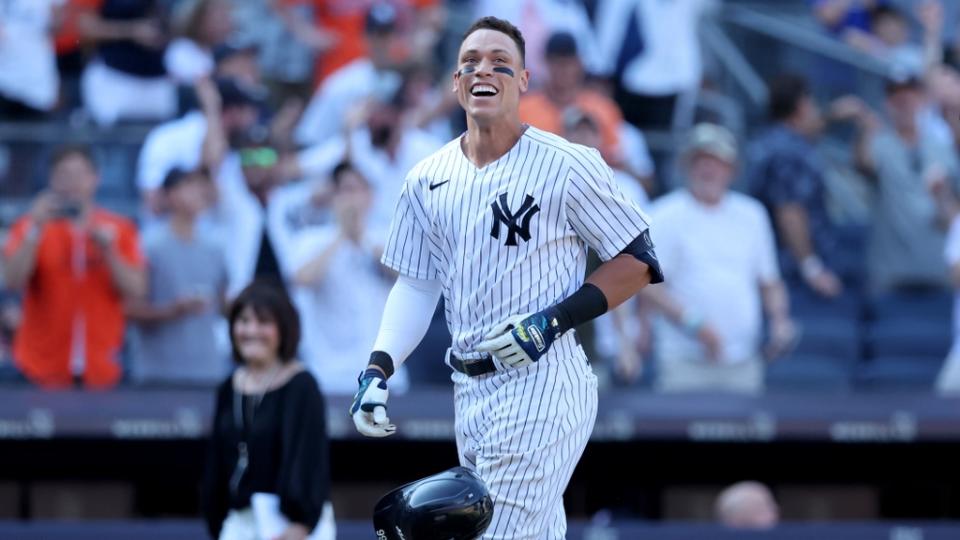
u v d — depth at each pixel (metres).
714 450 29.20
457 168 15.12
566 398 15.03
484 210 14.83
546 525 15.41
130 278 28.36
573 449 15.22
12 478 27.97
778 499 29.45
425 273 15.73
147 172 31.14
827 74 40.72
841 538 26.05
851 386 33.44
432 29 36.66
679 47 37.84
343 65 36.62
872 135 35.53
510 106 14.83
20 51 36.31
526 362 14.26
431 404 27.70
